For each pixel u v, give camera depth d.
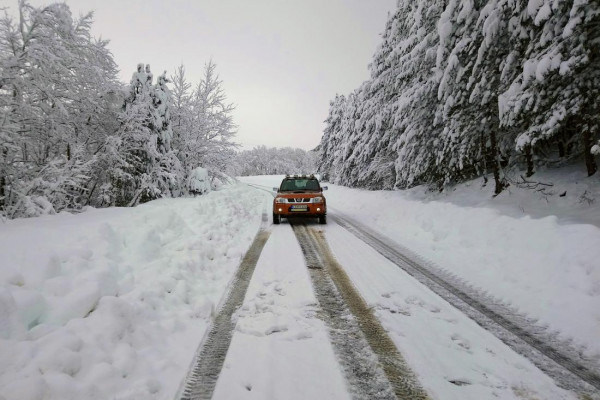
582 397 2.32
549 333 3.26
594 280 4.04
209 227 7.77
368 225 10.01
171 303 3.75
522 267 5.00
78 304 2.91
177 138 18.12
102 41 12.60
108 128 13.61
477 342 3.08
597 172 7.95
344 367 2.65
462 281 4.81
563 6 6.32
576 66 6.16
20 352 2.24
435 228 8.20
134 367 2.54
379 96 19.98
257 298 4.09
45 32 9.34
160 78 15.69
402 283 4.69
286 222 10.73
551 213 6.92
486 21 8.09
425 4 12.30
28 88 9.07
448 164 11.15
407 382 2.47
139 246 4.94
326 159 41.50
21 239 4.43
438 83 10.85
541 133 6.95
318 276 4.95
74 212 9.71
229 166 20.06
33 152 11.19
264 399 2.27
